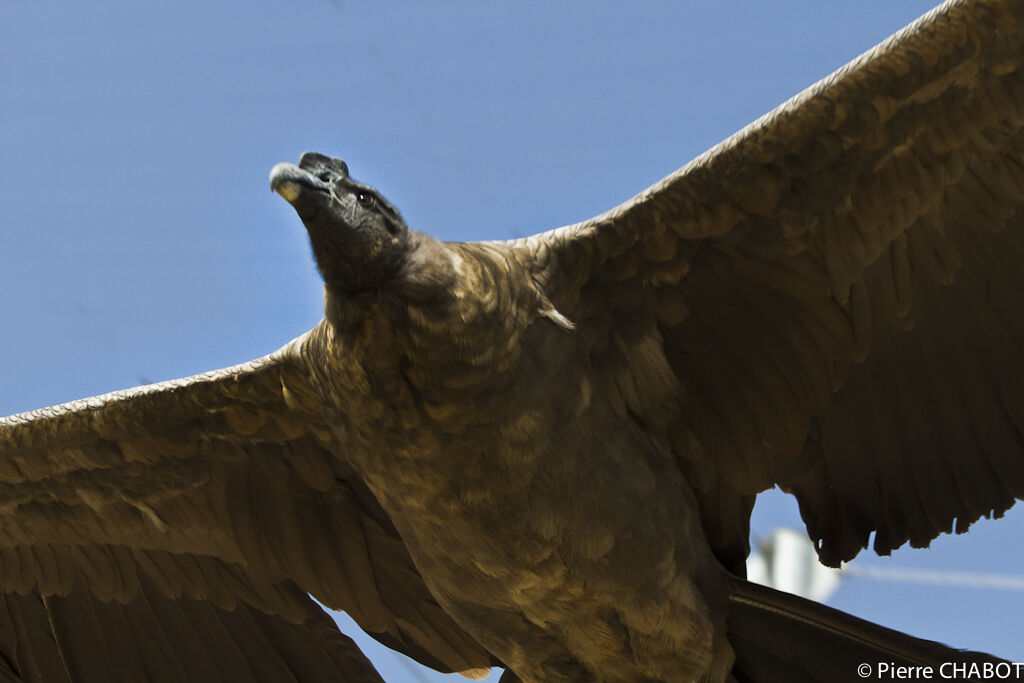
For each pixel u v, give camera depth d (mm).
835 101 11531
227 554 14234
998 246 12070
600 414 12305
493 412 11805
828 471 12906
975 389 12453
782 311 12570
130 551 14414
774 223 12141
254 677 14453
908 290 12320
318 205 11656
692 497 12945
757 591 12820
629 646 12641
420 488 12086
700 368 12758
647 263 12367
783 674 12734
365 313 11742
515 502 12023
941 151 11773
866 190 11969
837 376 12641
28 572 14648
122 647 14609
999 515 12562
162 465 13766
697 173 11938
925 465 12703
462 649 14125
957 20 11148
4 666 14797
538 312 12055
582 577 12305
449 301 11664
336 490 13875
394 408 11828
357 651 14289
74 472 13852
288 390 12992
